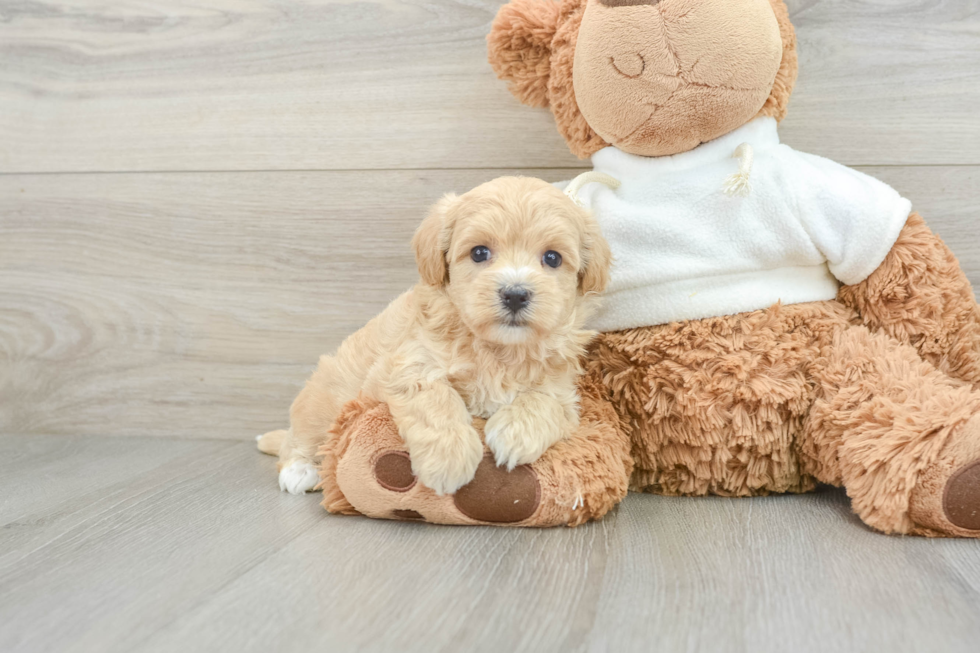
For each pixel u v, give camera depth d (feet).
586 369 5.59
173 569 3.95
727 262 5.31
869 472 4.49
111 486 5.82
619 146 5.58
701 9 4.87
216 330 7.53
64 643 3.11
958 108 6.31
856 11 6.36
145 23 7.44
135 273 7.62
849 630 3.15
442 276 4.97
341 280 7.30
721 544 4.30
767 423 5.18
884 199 5.24
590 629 3.17
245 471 6.32
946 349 5.25
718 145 5.51
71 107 7.61
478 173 7.02
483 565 3.97
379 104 7.12
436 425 4.55
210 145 7.40
